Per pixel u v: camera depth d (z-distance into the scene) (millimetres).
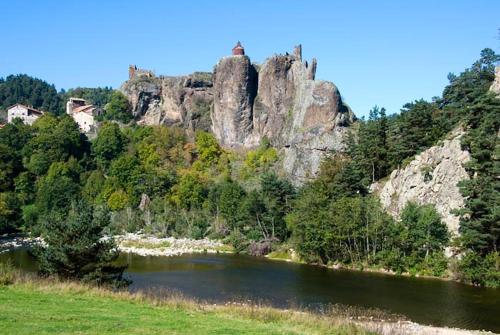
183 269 79688
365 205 90562
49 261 43219
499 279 68000
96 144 174375
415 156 95000
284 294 60281
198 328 28875
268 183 115875
